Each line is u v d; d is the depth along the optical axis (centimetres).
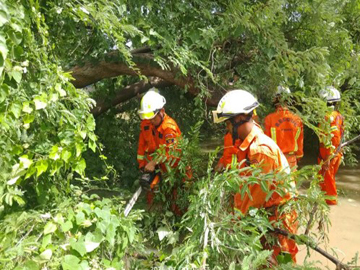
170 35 365
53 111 214
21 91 199
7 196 185
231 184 191
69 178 242
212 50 422
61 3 264
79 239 169
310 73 408
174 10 382
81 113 221
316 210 220
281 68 399
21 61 203
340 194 535
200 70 423
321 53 370
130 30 304
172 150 362
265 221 193
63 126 218
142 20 343
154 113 372
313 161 729
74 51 398
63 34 343
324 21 404
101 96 544
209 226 183
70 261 157
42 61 220
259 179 195
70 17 301
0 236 165
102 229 178
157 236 353
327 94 426
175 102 601
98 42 393
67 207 191
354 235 395
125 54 320
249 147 233
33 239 164
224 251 185
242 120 238
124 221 201
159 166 393
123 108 617
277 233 226
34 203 237
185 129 598
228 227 185
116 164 530
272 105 484
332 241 382
